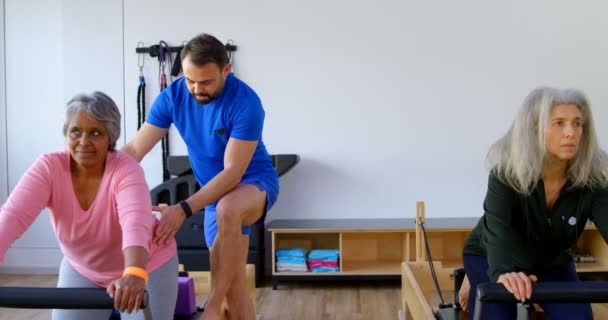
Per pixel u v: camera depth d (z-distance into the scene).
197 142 1.82
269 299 3.47
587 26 3.96
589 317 1.56
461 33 4.01
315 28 4.05
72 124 1.33
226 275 1.65
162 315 1.54
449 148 4.04
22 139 4.37
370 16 4.04
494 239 1.50
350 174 4.07
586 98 1.43
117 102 4.14
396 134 4.05
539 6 3.98
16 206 1.35
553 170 1.51
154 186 4.16
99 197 1.39
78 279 1.55
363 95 4.06
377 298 3.48
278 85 4.07
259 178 1.84
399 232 3.88
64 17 4.13
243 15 4.07
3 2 4.36
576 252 3.76
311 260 3.71
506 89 4.01
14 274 4.21
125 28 4.13
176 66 4.03
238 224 1.67
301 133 4.08
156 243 1.54
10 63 4.37
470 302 1.89
